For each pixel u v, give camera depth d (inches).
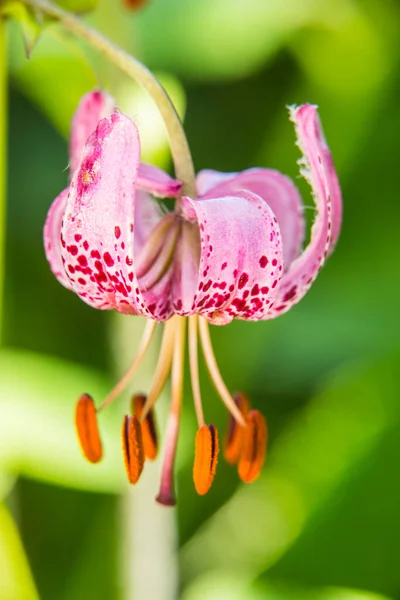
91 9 14.4
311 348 18.2
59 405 17.2
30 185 21.0
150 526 17.2
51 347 20.3
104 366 20.3
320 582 17.2
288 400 19.3
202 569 18.9
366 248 18.7
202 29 18.0
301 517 18.1
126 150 12.7
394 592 17.2
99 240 12.8
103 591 18.2
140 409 14.1
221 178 13.8
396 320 18.2
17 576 15.4
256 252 12.9
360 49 18.6
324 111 18.9
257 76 20.4
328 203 13.4
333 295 18.6
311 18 18.2
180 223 13.5
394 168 18.8
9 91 20.9
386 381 18.0
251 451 13.9
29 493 19.5
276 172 13.6
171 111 13.1
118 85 16.3
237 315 13.1
